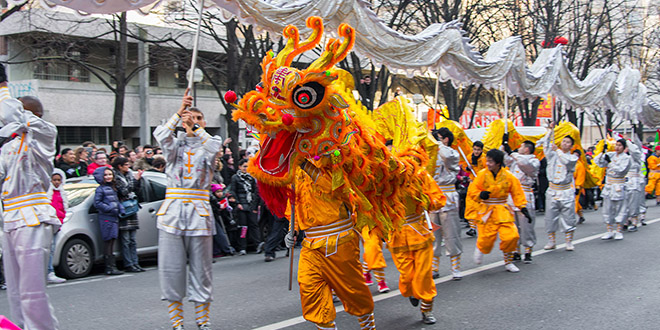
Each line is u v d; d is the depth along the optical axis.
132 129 25.92
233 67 14.76
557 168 10.08
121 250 8.89
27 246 4.74
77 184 8.97
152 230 9.38
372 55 8.12
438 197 6.11
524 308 6.45
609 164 11.30
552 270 8.46
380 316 6.18
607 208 11.34
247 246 10.99
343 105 4.30
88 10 5.62
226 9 6.26
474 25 21.75
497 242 11.14
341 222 4.52
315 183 4.46
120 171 8.90
